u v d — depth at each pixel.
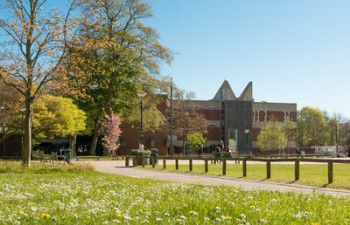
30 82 29.03
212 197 10.78
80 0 30.38
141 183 17.53
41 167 27.78
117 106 61.84
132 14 60.91
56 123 51.19
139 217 7.56
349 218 8.23
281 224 7.20
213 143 95.50
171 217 7.76
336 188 16.53
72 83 31.78
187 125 78.88
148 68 62.97
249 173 24.97
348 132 112.19
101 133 68.56
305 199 10.80
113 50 57.12
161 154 75.81
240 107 95.25
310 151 93.19
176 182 18.86
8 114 46.19
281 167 33.53
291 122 94.50
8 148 66.62
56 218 7.45
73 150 61.53
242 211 8.27
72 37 30.34
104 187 15.35
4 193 12.25
